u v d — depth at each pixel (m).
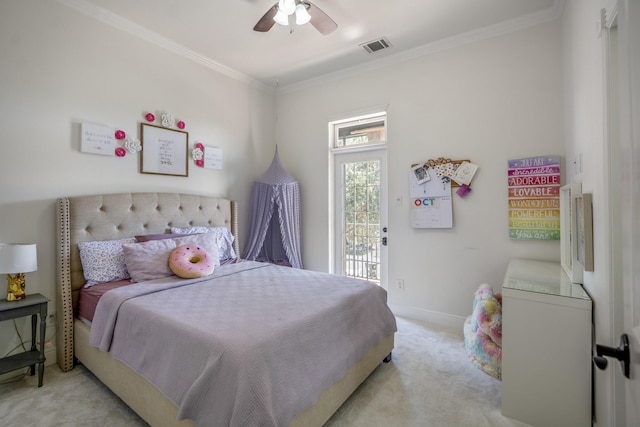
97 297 2.17
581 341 1.62
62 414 1.80
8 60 2.17
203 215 3.37
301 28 2.88
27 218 2.26
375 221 3.71
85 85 2.55
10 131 2.19
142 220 2.85
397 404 1.90
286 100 4.28
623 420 1.27
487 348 2.25
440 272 3.13
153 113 3.01
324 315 1.78
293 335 1.55
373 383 2.12
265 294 2.10
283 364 1.43
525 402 1.75
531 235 2.65
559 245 2.57
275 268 2.94
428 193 3.16
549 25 2.61
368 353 2.10
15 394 1.99
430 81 3.18
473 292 2.96
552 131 2.60
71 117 2.47
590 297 1.64
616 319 1.31
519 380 1.76
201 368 1.37
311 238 4.09
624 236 0.71
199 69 3.41
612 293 1.32
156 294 2.08
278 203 3.79
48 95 2.35
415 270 3.27
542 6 2.55
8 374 2.17
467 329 2.59
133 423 1.73
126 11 2.60
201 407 1.30
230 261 3.23
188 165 3.32
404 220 3.34
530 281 1.97
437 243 3.14
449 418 1.78
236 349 1.33
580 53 1.89
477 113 2.93
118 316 1.90
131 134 2.85
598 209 1.50
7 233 2.18
